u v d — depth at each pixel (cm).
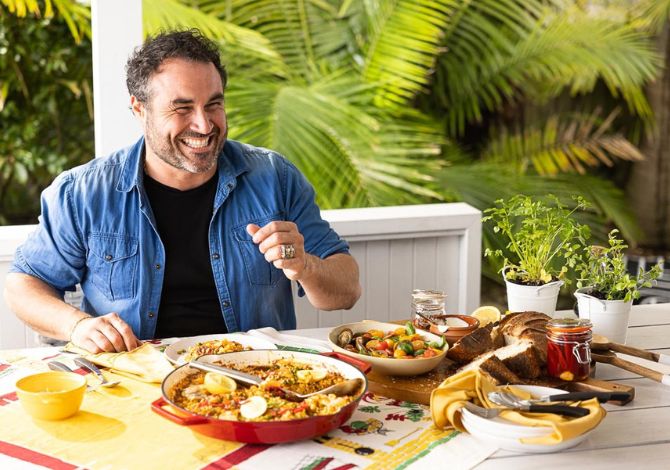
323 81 530
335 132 496
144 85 204
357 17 539
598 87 602
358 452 138
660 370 176
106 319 183
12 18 557
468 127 602
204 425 139
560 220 198
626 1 563
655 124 607
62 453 137
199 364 157
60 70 577
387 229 277
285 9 533
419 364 164
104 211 214
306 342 189
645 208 622
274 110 495
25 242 221
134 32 266
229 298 219
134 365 169
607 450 140
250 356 166
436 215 281
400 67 531
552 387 163
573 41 554
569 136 597
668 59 598
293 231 192
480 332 177
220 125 206
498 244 509
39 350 183
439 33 534
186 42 204
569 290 511
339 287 215
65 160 587
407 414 154
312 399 146
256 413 141
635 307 226
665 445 143
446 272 289
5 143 575
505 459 137
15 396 159
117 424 147
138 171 214
